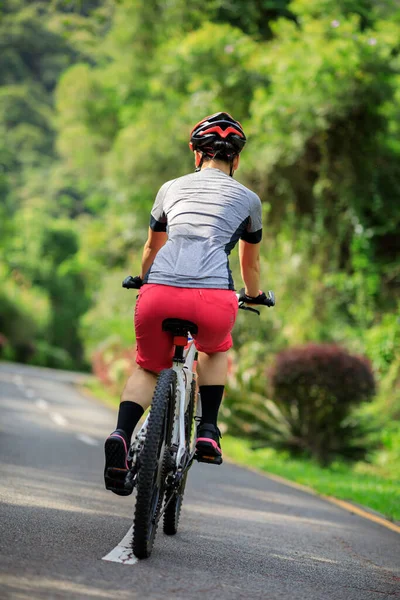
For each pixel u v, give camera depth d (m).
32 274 189.12
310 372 35.41
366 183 54.78
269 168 56.09
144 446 10.97
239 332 46.94
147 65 89.75
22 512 13.97
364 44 53.06
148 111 76.69
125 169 73.88
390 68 53.72
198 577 10.87
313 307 51.78
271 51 58.88
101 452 28.12
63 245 194.38
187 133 69.88
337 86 52.94
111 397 74.94
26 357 163.12
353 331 50.50
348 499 24.06
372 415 39.06
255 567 12.15
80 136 103.94
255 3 71.94
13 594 8.75
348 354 36.00
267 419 38.19
